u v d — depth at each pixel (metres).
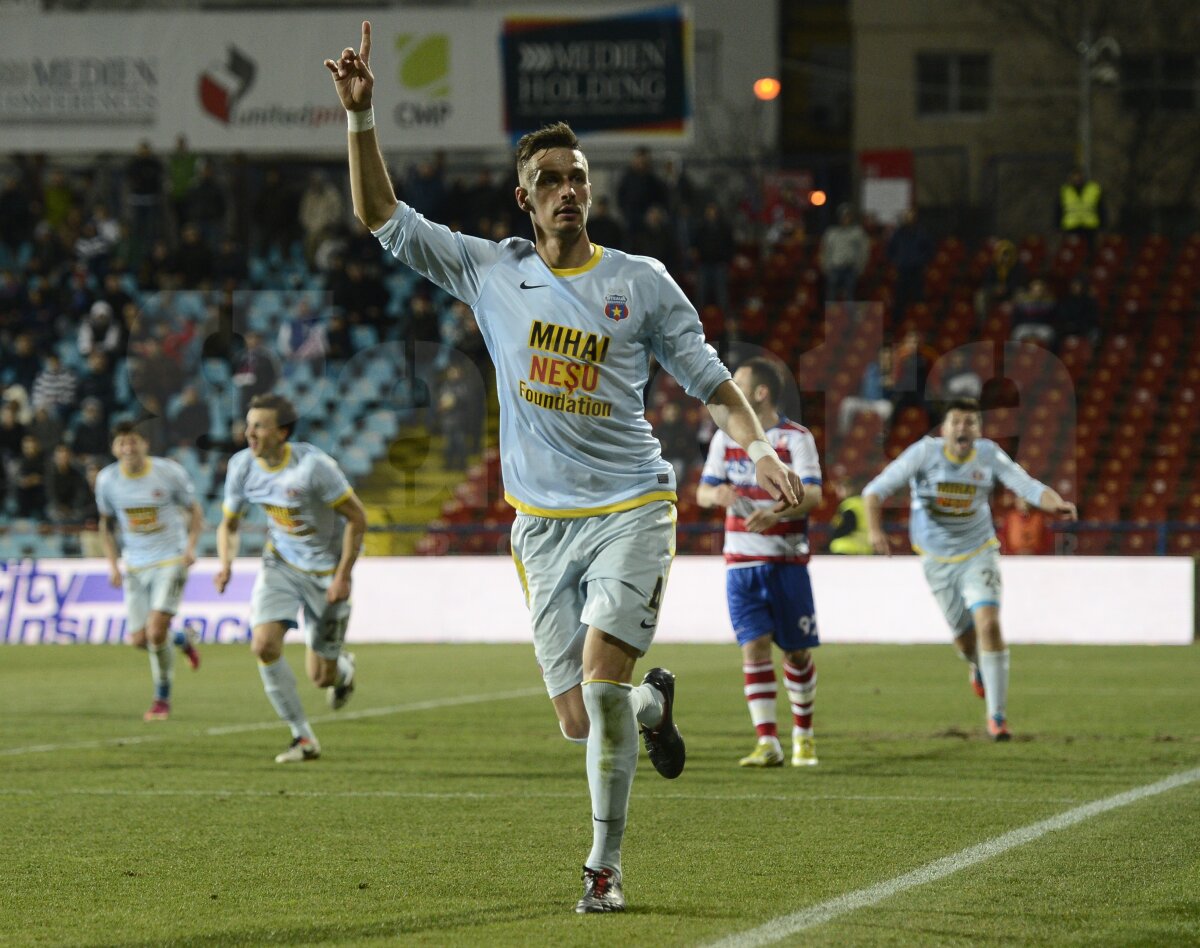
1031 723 19.33
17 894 9.65
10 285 46.41
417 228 9.59
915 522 18.66
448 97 47.03
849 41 73.38
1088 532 36.66
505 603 35.66
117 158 50.62
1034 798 13.30
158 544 21.81
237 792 14.11
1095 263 49.50
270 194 46.06
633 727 9.22
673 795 13.67
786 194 51.28
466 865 10.55
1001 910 8.95
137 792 14.12
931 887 9.63
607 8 46.59
